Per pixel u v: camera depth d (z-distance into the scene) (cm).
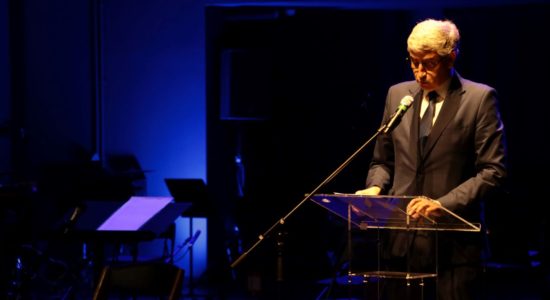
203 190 1157
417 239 574
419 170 585
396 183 596
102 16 1409
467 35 1573
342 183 1484
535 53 1549
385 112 625
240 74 1470
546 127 1555
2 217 1114
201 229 1433
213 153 1462
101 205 899
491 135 570
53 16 1388
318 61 1549
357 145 1462
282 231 627
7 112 1356
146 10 1415
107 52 1413
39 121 1377
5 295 1124
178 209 892
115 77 1416
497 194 575
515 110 1573
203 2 1413
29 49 1370
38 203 1289
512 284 1384
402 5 1452
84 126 1404
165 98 1421
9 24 1353
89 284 1248
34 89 1374
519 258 1122
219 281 1417
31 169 1364
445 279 566
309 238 1439
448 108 581
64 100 1395
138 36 1417
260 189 1495
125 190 1219
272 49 1497
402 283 561
